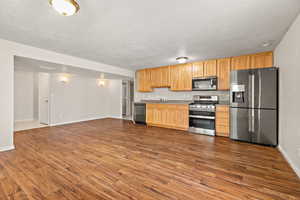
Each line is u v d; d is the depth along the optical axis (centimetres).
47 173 200
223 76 404
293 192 161
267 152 277
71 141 347
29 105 654
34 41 284
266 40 277
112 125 541
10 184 175
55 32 244
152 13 186
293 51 214
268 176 194
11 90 287
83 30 236
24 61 338
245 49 329
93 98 691
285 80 254
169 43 293
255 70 319
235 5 168
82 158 250
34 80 659
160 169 213
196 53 360
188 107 443
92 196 155
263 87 311
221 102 441
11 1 161
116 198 152
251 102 325
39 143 331
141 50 338
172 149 294
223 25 218
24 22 210
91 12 184
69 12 152
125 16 194
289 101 234
